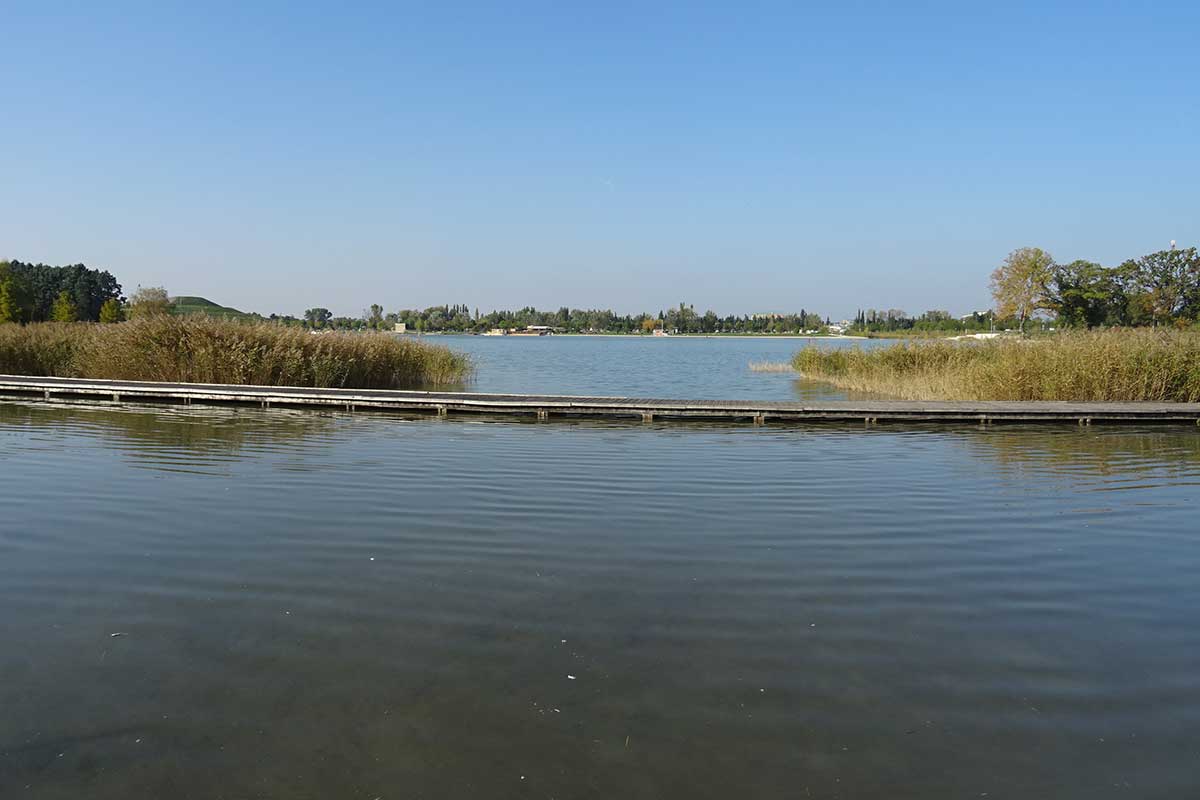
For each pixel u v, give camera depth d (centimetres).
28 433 1156
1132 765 309
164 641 414
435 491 773
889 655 406
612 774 302
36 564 536
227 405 1580
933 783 297
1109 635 435
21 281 5266
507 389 2233
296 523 645
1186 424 1395
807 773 303
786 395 2119
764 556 570
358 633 426
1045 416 1401
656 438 1179
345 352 2022
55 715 339
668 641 420
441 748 318
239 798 285
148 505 702
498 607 466
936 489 805
